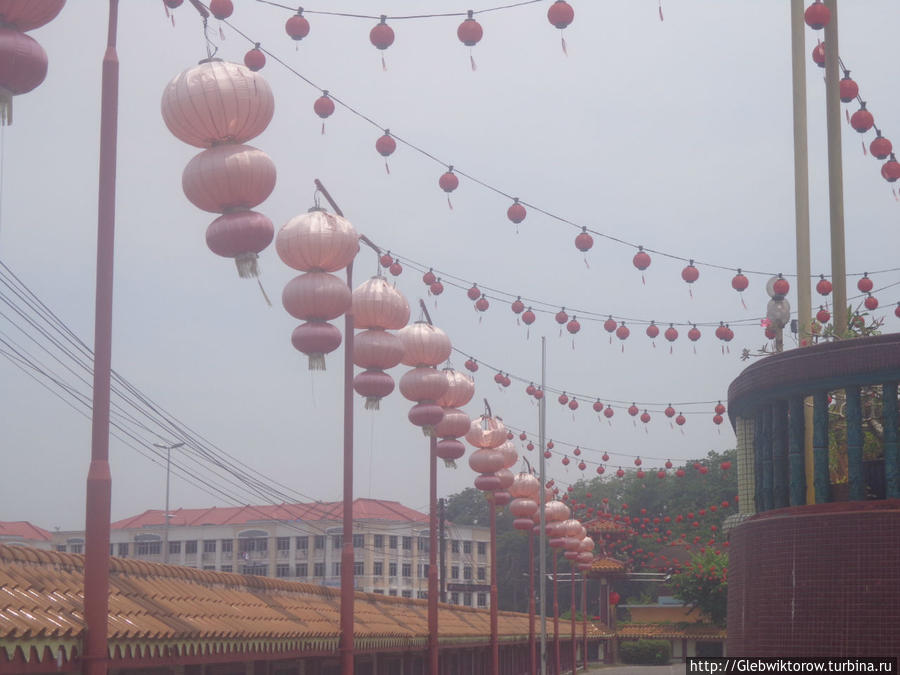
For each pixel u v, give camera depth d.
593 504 97.12
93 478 8.40
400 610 24.31
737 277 17.77
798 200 16.48
